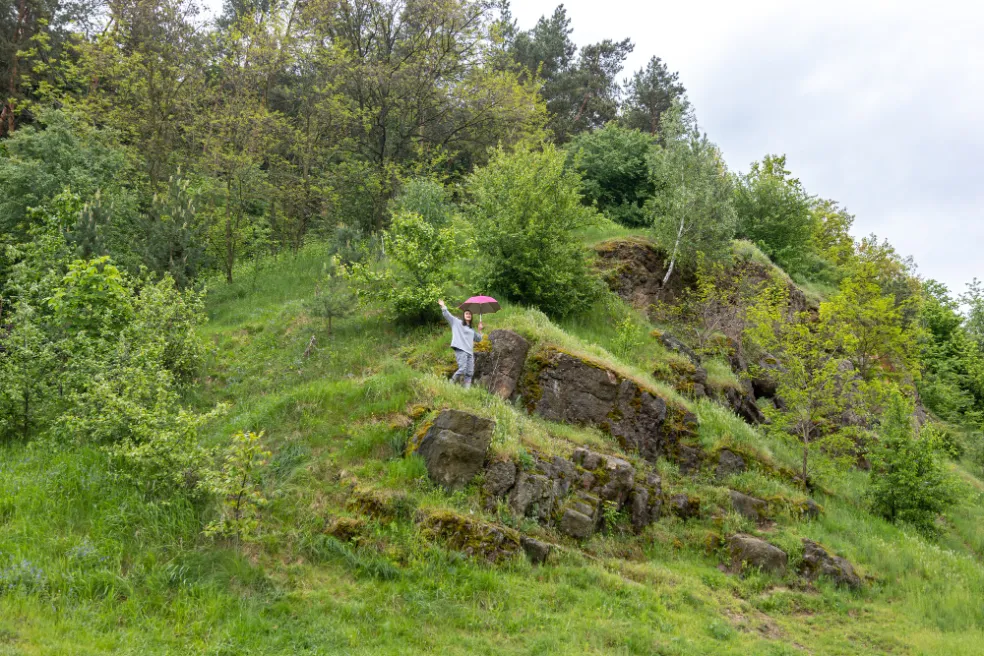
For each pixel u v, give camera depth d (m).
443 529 7.98
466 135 27.08
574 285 16.61
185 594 6.36
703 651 7.12
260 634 6.04
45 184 16.22
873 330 19.16
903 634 8.69
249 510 7.52
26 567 6.09
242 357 13.27
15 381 9.23
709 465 12.23
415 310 13.64
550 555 8.41
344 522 7.84
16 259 13.19
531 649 6.47
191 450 7.71
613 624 7.24
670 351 16.11
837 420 16.56
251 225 22.70
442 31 24.41
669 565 9.48
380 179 22.80
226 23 32.19
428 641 6.37
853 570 10.31
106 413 8.42
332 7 24.20
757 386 18.12
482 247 15.87
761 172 29.66
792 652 7.60
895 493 13.69
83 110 21.78
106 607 6.00
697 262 20.11
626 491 10.21
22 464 8.26
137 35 21.55
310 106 25.45
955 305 39.59
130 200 18.23
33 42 27.00
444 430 9.00
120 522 7.19
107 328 10.80
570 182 17.20
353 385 10.77
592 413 11.88
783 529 10.98
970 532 14.81
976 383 31.12
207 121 21.92
